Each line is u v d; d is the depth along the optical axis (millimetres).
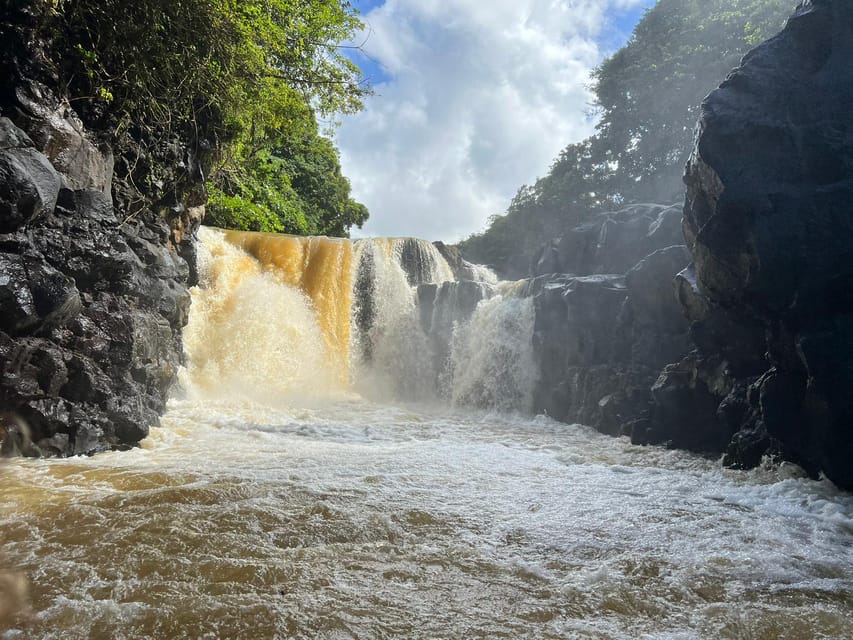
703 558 5012
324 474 7246
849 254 6875
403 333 18844
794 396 7527
